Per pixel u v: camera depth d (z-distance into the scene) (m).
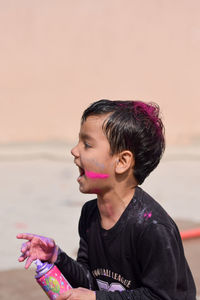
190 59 21.47
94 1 20.91
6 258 7.59
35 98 19.91
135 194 3.23
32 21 20.23
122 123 3.13
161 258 3.03
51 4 20.44
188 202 11.42
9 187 12.77
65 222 9.57
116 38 21.06
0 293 6.34
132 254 3.16
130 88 21.08
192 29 21.56
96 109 3.19
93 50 20.86
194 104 21.16
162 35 21.44
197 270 7.13
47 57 20.30
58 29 20.52
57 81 20.27
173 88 21.28
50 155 17.23
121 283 3.27
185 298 3.27
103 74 20.88
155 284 3.03
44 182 13.46
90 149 3.20
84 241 3.53
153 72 21.30
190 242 8.31
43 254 3.38
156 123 3.25
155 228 3.06
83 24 20.81
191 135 20.64
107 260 3.29
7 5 20.03
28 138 19.45
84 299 3.08
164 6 21.50
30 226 9.25
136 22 21.31
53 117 19.94
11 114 19.56
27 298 6.23
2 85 19.69
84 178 3.24
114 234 3.20
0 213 10.16
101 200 3.28
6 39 19.94
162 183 13.60
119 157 3.18
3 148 18.05
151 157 3.23
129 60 21.17
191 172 15.37
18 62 19.97
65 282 3.29
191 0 21.62
